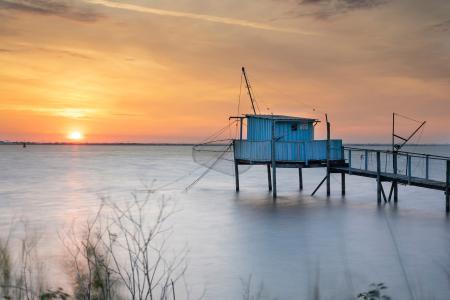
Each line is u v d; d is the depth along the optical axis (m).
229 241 21.83
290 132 37.06
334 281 15.45
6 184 51.69
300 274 16.36
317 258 18.62
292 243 21.45
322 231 24.41
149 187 49.06
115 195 41.31
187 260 18.06
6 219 27.84
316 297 7.84
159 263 17.20
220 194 42.34
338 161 37.56
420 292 14.14
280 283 15.37
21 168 83.38
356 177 63.66
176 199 38.44
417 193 41.94
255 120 38.72
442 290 14.33
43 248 18.36
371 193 42.16
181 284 15.04
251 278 15.91
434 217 28.28
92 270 9.40
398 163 109.06
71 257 16.06
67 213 30.14
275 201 36.91
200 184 53.25
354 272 16.53
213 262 17.92
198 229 24.78
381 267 17.16
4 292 8.69
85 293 8.74
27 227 24.83
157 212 30.61
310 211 31.41
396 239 22.14
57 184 52.00
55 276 12.52
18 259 11.75
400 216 28.83
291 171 80.12
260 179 61.47
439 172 77.81
